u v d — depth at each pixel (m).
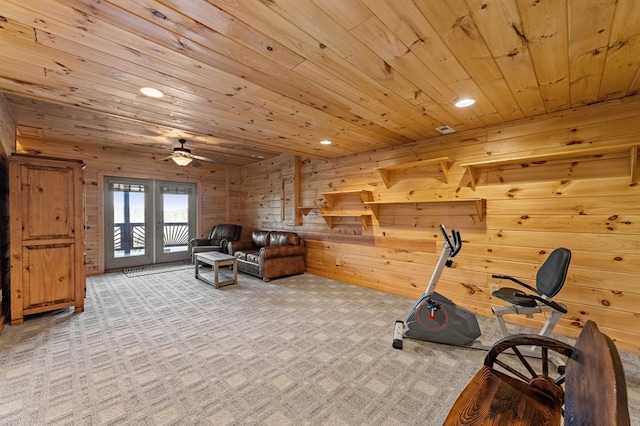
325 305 3.61
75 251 3.29
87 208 5.36
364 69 1.98
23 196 2.99
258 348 2.49
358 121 3.08
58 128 4.08
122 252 5.89
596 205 2.61
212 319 3.13
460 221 3.47
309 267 5.50
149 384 1.98
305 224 5.60
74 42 1.69
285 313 3.32
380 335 2.76
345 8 1.39
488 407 1.15
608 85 2.23
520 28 1.54
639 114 2.40
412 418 1.69
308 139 3.81
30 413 1.68
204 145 5.18
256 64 1.93
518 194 3.03
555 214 2.82
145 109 2.77
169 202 6.53
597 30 1.55
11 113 3.38
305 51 1.77
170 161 6.44
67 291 3.24
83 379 2.02
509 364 2.29
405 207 4.04
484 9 1.40
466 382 2.04
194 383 1.99
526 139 2.97
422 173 3.84
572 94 2.39
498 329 2.91
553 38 1.62
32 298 3.03
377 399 1.85
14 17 1.46
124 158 5.80
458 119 3.00
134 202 6.05
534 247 2.94
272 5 1.37
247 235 7.21
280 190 6.15
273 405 1.78
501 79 2.12
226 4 1.37
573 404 0.99
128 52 1.80
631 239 2.45
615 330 2.52
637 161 2.42
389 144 4.07
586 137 2.63
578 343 1.13
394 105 2.62
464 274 3.44
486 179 3.25
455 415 1.10
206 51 1.78
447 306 2.57
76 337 2.67
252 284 4.63
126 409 1.73
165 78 2.13
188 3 1.36
